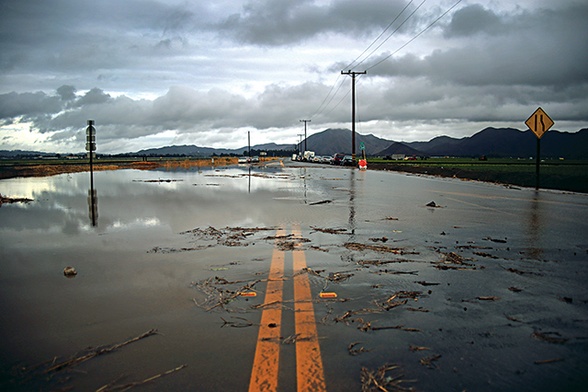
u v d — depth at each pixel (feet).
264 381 9.41
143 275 18.06
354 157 201.77
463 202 46.83
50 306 14.29
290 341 11.46
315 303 14.53
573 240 25.54
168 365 10.19
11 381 9.53
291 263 20.10
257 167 185.16
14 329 12.36
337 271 18.69
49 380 9.57
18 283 16.94
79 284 16.76
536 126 66.28
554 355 10.64
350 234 27.61
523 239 25.86
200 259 20.94
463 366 10.08
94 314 13.53
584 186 63.46
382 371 9.83
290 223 31.99
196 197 51.65
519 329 12.27
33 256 21.58
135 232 28.30
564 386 9.22
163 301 14.78
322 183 79.15
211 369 9.98
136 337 11.79
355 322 12.80
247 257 21.36
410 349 10.96
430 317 13.20
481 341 11.45
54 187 68.69
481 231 28.66
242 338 11.68
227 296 15.28
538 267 19.29
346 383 9.32
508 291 15.81
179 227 30.22
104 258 21.15
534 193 58.65
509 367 10.03
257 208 41.11
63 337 11.82
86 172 132.36
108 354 10.79
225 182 81.30
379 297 15.15
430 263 20.08
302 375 9.66
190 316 13.35
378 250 22.86
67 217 34.96
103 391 9.11
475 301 14.70
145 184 75.25
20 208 40.98
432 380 9.45
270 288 16.21
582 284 16.65
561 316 13.29
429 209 40.47
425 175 118.11
